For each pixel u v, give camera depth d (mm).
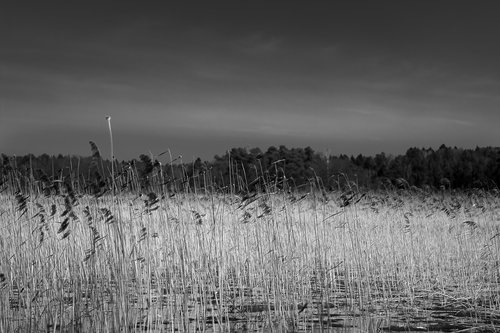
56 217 10336
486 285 11203
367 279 9883
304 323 7781
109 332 7020
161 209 9070
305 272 10289
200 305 8547
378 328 7734
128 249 8180
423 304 9562
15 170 9984
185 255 8891
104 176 7801
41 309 7930
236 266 10766
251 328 7699
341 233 12211
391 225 14133
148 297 8648
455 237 14297
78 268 7664
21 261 8922
